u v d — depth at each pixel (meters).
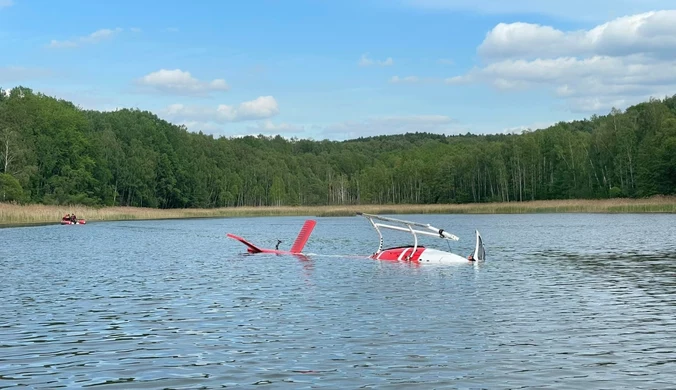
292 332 16.33
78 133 155.38
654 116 160.88
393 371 12.75
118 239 58.25
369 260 35.53
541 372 12.70
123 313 19.23
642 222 75.69
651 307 20.00
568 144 183.00
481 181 196.62
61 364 13.41
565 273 28.95
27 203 131.12
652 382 12.06
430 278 27.22
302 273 29.53
